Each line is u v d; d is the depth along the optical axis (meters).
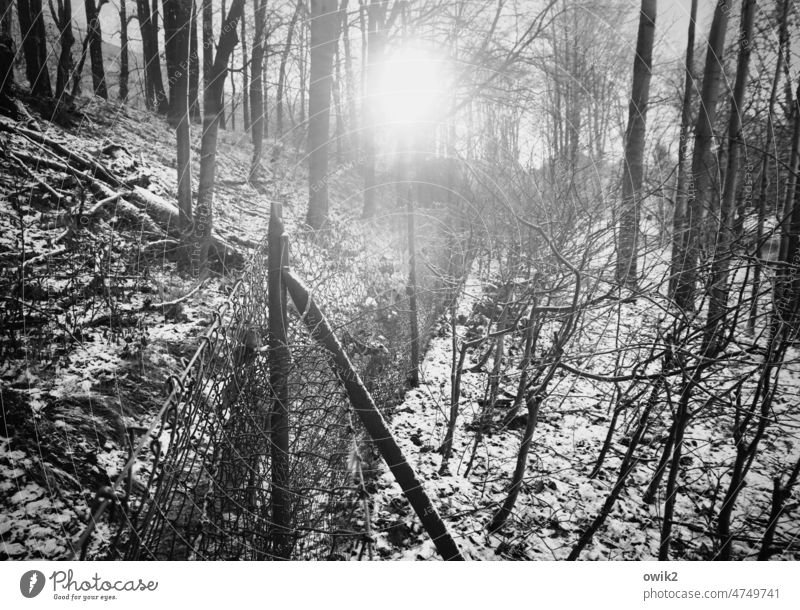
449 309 5.54
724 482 3.42
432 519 2.32
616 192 3.06
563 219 3.10
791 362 2.20
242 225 8.19
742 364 2.45
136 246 5.46
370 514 3.00
